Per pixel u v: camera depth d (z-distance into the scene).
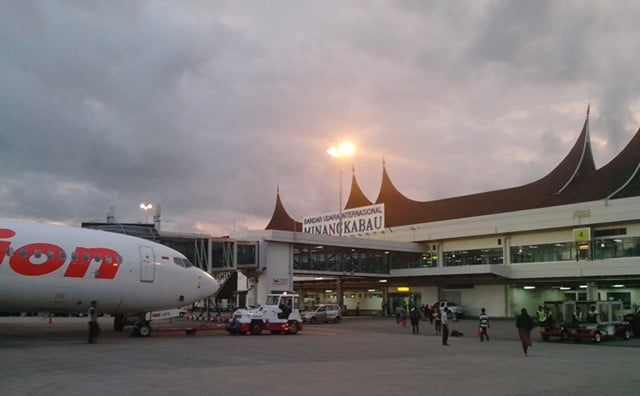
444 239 68.69
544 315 35.81
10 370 16.77
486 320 33.44
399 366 18.91
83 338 29.61
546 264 57.88
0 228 26.52
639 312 43.16
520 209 71.38
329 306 53.31
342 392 13.26
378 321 56.25
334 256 63.25
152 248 31.50
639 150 60.84
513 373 17.39
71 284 27.72
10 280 26.09
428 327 45.97
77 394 12.70
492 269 59.09
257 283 56.78
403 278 68.62
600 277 54.41
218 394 12.77
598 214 54.72
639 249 52.59
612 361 21.78
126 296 29.81
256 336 33.94
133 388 13.52
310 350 24.56
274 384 14.34
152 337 31.50
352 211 80.62
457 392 13.51
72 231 28.84
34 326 42.16
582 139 71.50
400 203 92.12
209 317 50.53
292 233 57.94
